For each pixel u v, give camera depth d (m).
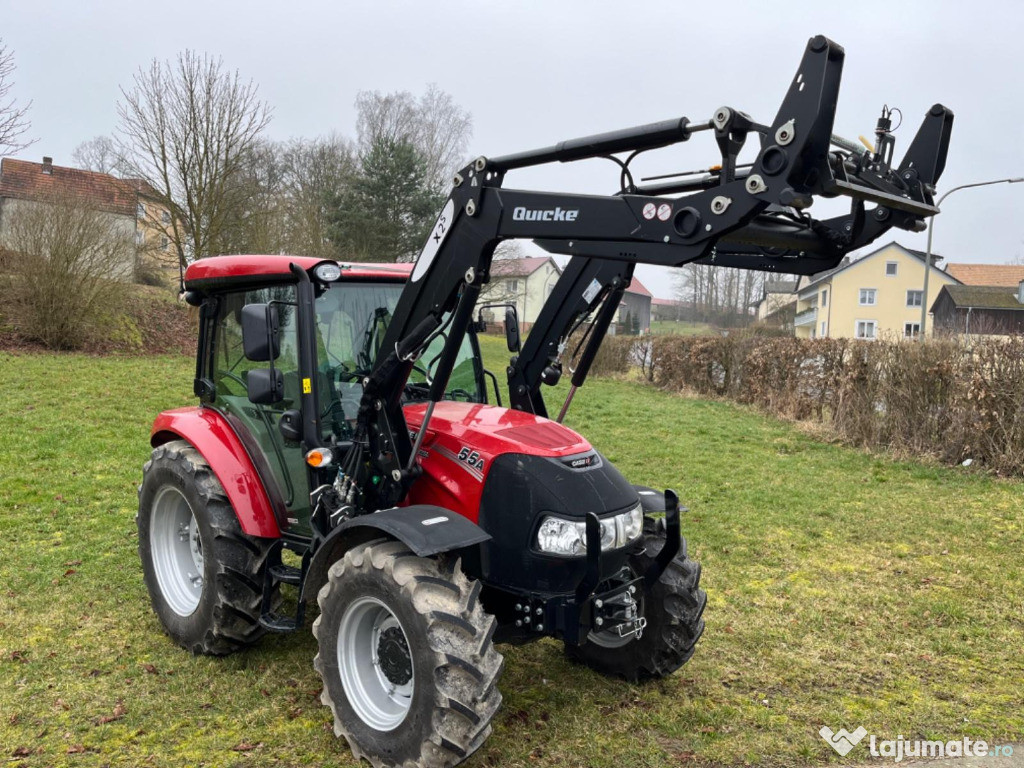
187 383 14.05
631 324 61.00
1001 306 41.78
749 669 4.46
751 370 16.52
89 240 16.45
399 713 3.26
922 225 3.20
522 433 3.67
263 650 4.37
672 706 3.97
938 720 3.93
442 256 3.50
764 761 3.54
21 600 4.98
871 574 6.12
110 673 4.08
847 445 11.68
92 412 11.05
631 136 2.98
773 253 3.67
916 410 10.80
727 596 5.61
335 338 4.02
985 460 9.98
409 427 3.85
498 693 3.03
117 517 6.75
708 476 9.56
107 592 5.16
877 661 4.60
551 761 3.43
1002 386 9.75
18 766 3.25
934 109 3.20
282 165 43.72
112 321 17.84
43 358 15.20
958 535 7.17
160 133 20.62
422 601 3.03
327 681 3.43
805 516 7.78
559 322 4.34
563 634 3.38
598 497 3.46
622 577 3.79
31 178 29.30
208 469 4.24
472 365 4.59
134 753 3.37
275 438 4.14
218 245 21.88
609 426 13.45
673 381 20.14
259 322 3.62
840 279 54.00
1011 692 4.24
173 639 4.43
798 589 5.77
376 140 36.06
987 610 5.39
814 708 4.03
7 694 3.82
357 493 3.71
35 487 7.49
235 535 4.05
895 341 11.45
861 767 3.50
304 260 3.96
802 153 2.56
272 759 3.36
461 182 3.45
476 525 3.32
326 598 3.40
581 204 3.09
